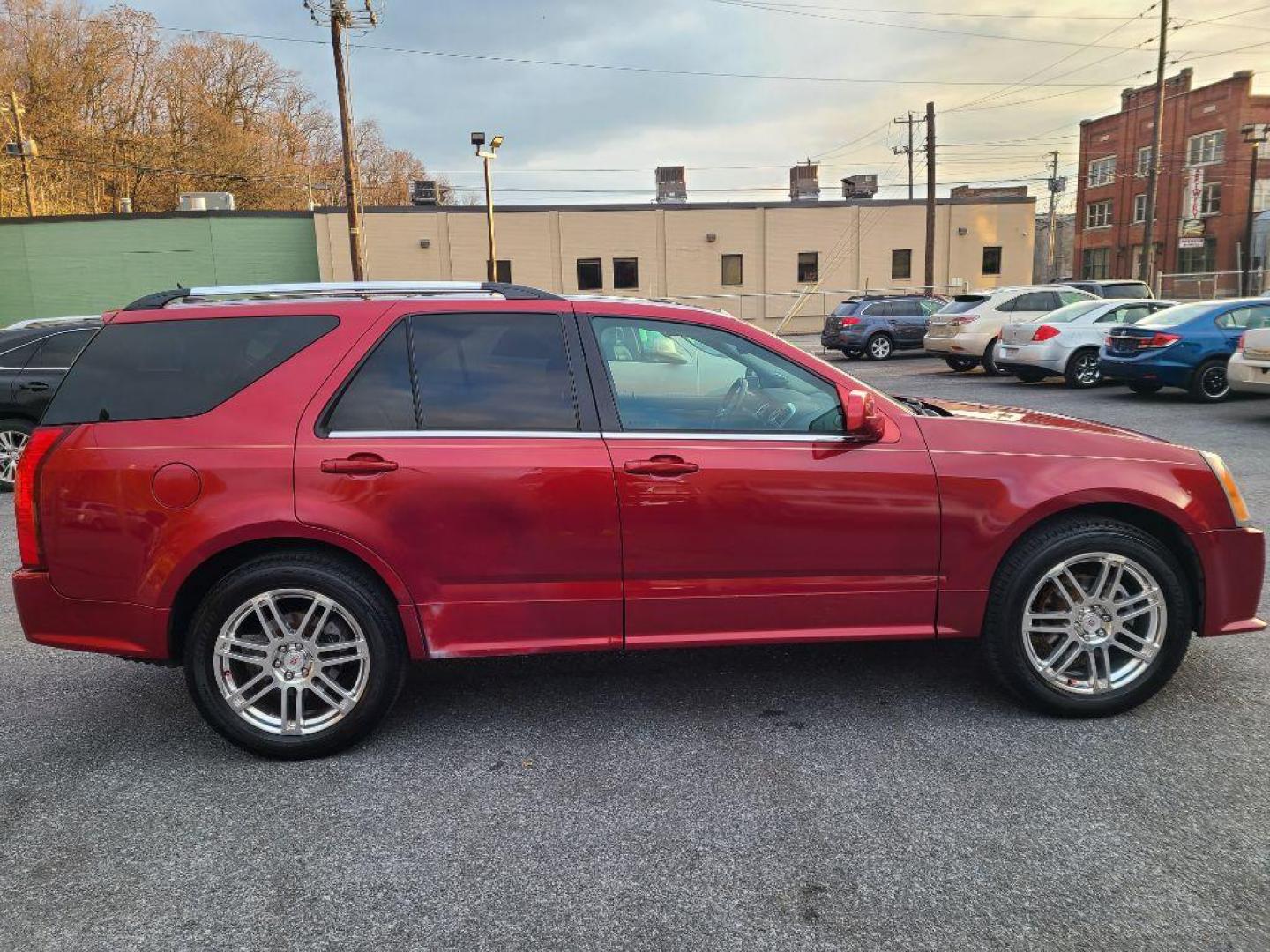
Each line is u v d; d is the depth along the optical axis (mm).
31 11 52094
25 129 50781
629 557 3242
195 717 3648
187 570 3111
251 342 3275
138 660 3217
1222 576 3434
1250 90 44031
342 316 3299
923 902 2383
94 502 3125
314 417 3176
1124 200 51438
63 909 2406
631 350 3371
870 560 3328
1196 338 11984
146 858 2645
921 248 41719
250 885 2504
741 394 3402
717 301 40344
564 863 2590
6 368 8438
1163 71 33375
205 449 3125
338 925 2330
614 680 3945
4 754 3330
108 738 3459
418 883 2502
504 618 3244
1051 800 2871
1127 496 3338
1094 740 3277
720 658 4191
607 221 39375
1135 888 2422
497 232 38500
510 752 3283
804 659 4145
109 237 35750
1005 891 2418
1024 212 42094
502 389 3283
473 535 3180
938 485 3311
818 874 2512
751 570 3295
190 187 58344
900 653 4215
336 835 2754
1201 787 2928
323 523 3098
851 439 3332
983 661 3697
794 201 40531
